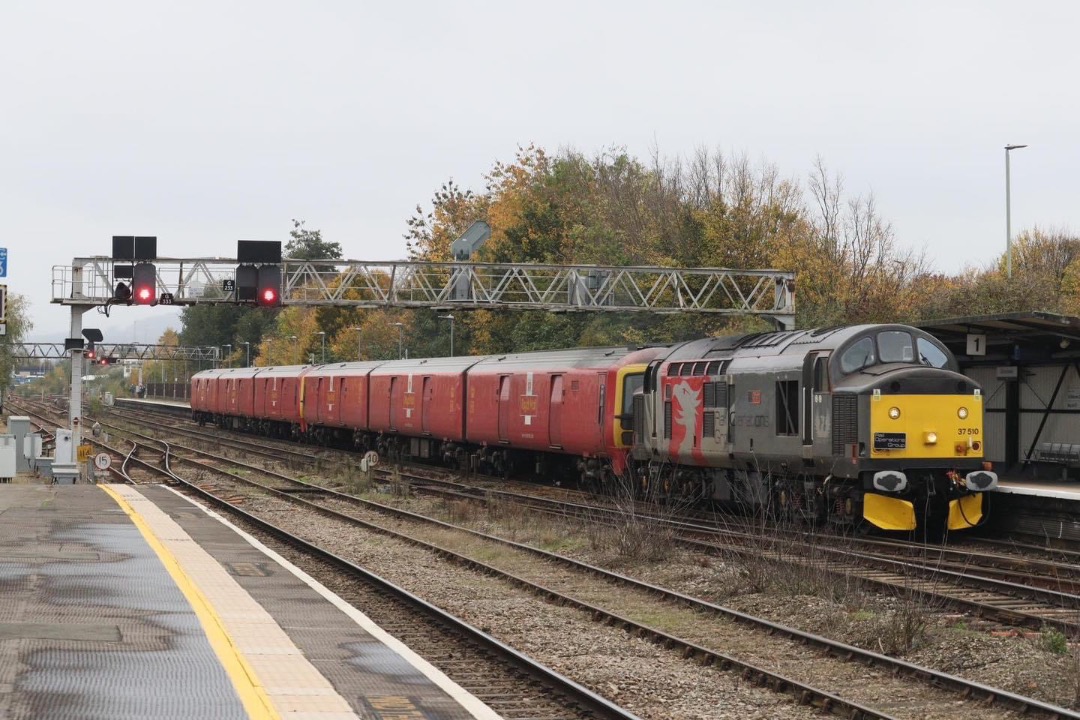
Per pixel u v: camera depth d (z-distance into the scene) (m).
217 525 33.22
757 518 37.44
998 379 42.31
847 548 30.80
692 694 17.25
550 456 56.28
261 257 54.66
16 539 28.02
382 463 73.56
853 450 32.88
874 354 34.22
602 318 91.50
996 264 111.69
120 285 53.81
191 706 13.35
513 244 111.50
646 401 44.81
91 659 15.52
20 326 155.25
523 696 16.59
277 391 98.44
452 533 37.28
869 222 92.44
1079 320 34.69
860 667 18.98
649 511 39.16
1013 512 35.00
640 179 123.69
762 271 61.38
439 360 68.56
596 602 25.52
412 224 143.62
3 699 13.34
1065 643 19.72
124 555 25.67
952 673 18.94
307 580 23.81
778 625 21.62
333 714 13.50
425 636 21.00
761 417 37.03
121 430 113.25
